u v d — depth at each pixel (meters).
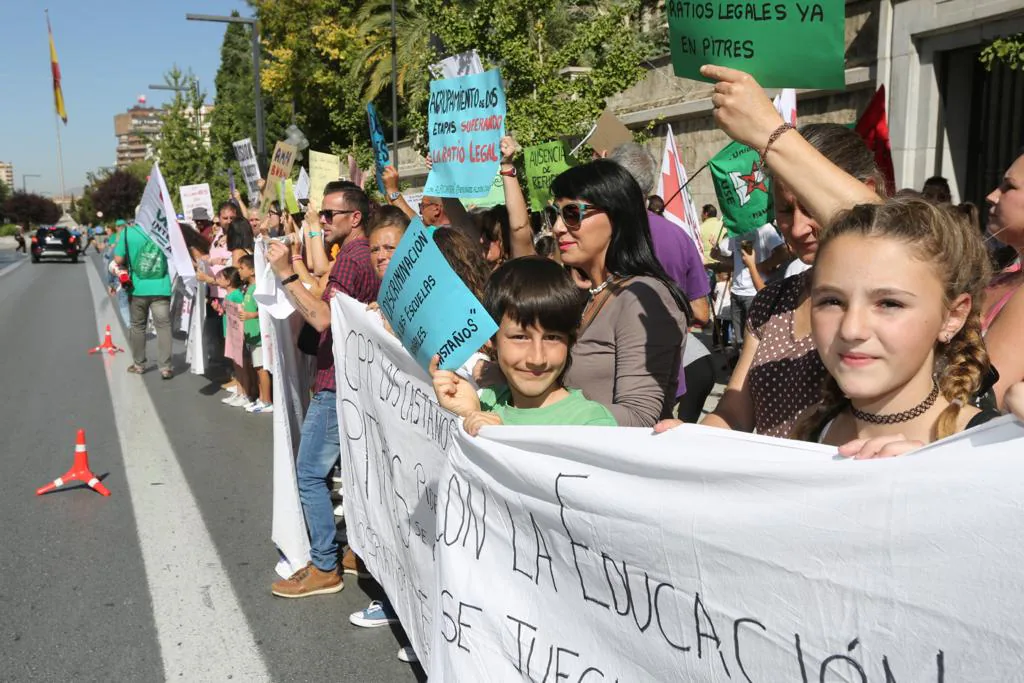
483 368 2.92
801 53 1.85
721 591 1.47
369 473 3.58
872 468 1.21
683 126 12.79
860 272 1.38
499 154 4.18
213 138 33.47
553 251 5.06
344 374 3.73
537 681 1.98
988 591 1.10
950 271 1.38
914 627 1.17
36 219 112.25
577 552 1.83
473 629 2.20
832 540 1.27
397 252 2.47
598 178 2.64
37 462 6.55
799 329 1.98
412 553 3.07
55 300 22.06
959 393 1.43
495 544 2.13
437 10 8.69
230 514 5.33
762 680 1.40
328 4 26.42
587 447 1.75
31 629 3.83
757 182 5.07
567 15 12.62
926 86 8.79
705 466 1.48
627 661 1.71
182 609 4.01
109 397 9.14
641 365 2.51
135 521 5.21
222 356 10.21
